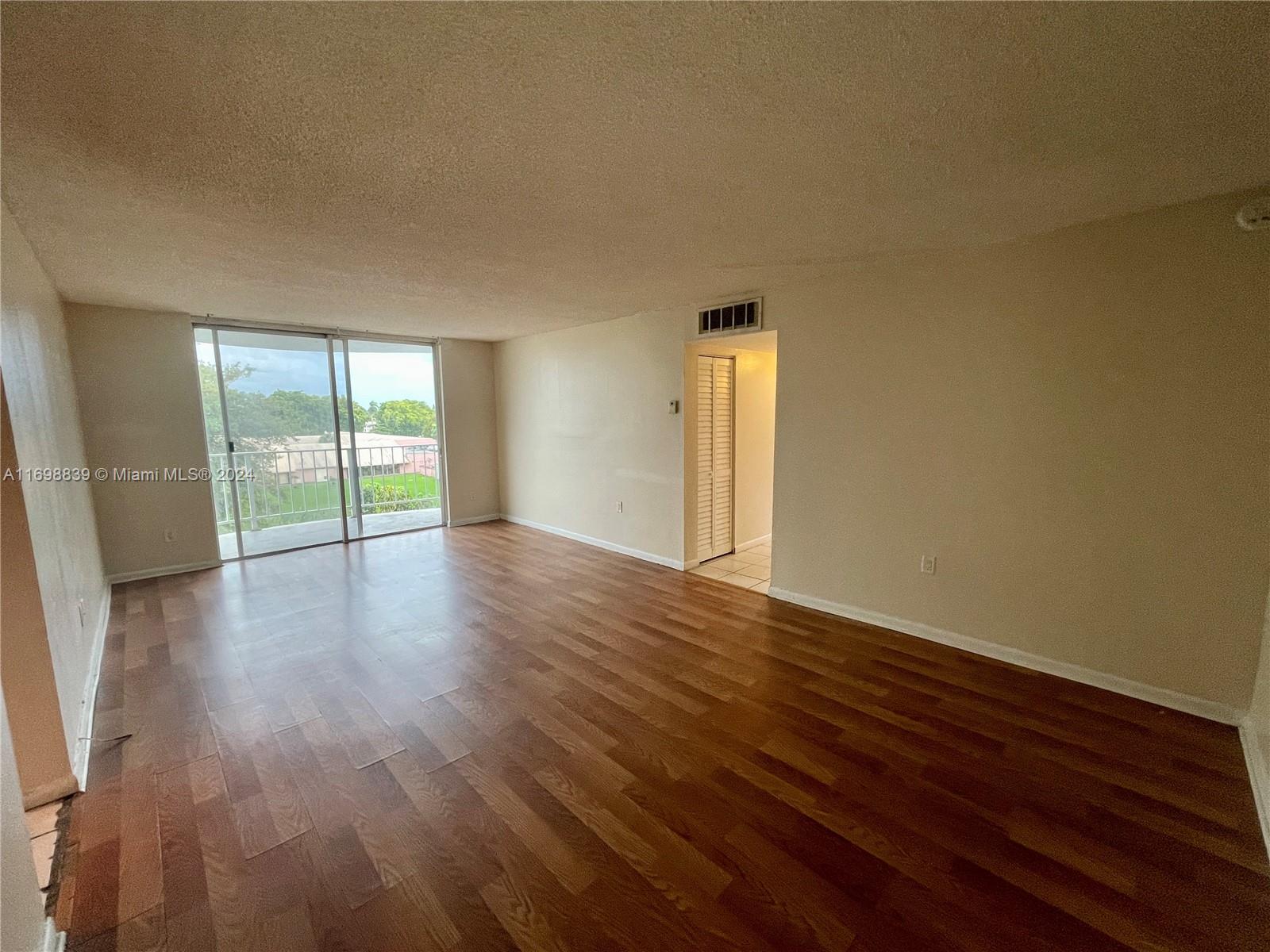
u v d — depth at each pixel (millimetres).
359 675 2791
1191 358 2285
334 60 1308
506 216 2373
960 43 1263
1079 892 1510
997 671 2791
